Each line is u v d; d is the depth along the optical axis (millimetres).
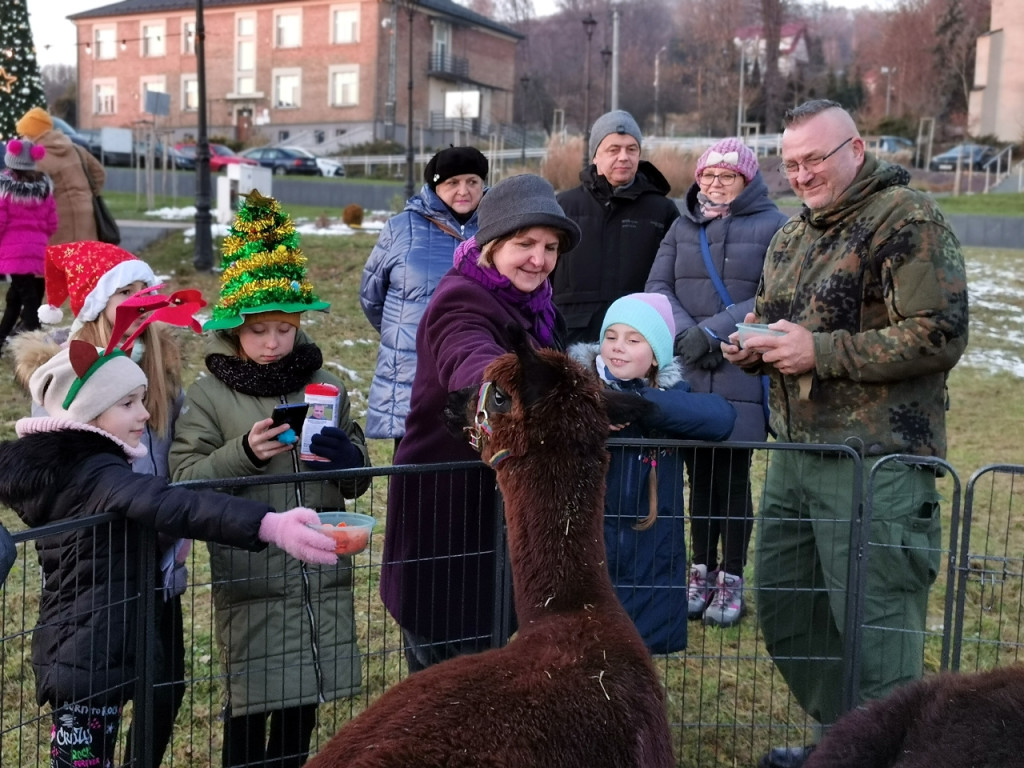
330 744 1943
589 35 29297
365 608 4914
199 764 3803
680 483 3656
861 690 3607
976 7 64000
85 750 2871
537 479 2387
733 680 4527
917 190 3541
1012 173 37281
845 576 3602
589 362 3754
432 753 1855
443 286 3303
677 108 70750
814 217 3717
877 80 65000
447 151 5156
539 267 3240
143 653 2855
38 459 2785
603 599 2348
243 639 3234
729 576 5000
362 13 51531
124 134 27594
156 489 2750
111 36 58000
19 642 4422
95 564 2730
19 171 8984
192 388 3537
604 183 5633
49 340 3338
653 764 2062
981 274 16531
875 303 3594
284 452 3414
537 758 1907
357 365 9797
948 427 9273
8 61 22219
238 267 3453
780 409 3832
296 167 38625
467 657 2172
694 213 5395
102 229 10586
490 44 59469
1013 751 2066
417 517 3338
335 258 14023
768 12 58031
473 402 2570
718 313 5211
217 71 55219
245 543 2773
